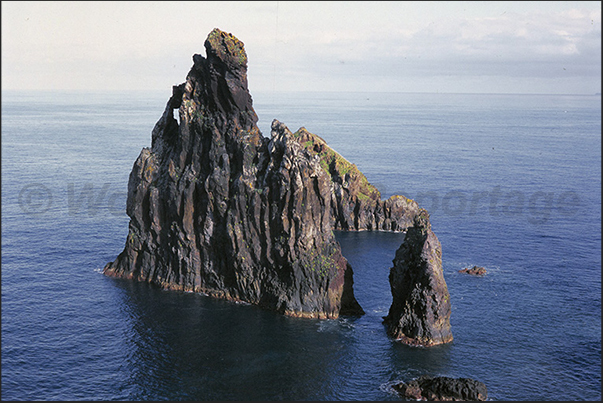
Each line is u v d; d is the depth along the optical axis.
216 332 82.12
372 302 95.00
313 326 84.81
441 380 67.50
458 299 95.88
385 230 142.62
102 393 66.25
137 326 83.50
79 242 123.25
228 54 91.81
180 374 70.62
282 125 91.88
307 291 88.44
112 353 75.44
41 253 115.44
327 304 88.19
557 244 131.88
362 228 143.38
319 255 88.81
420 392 66.75
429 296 79.06
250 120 95.31
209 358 74.56
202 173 96.06
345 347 78.25
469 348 78.69
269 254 90.81
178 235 96.88
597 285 104.06
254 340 79.88
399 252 85.62
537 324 86.81
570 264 116.50
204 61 96.69
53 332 81.00
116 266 105.56
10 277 101.81
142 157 101.69
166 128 103.94
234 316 87.81
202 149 96.62
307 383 69.06
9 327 82.12
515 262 117.19
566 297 97.94
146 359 74.12
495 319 88.25
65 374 70.12
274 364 73.31
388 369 72.75
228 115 95.19
